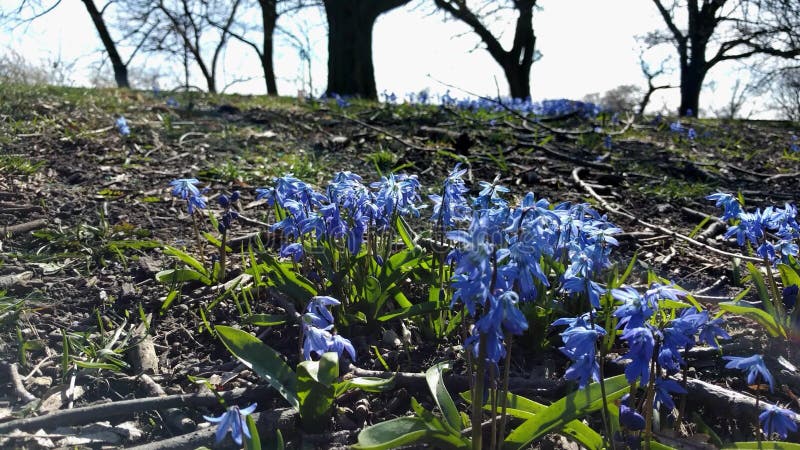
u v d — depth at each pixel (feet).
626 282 4.48
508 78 31.27
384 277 3.51
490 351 1.96
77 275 4.27
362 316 3.44
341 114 11.17
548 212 2.26
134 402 2.78
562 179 7.52
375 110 12.16
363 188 3.36
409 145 8.47
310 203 3.65
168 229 5.27
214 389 2.82
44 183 6.04
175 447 2.52
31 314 3.68
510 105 13.92
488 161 8.11
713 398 2.86
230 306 3.88
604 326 3.17
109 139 7.73
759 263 4.89
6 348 3.31
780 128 14.84
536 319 3.35
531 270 1.96
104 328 3.64
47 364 3.23
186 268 4.14
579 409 2.36
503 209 2.32
